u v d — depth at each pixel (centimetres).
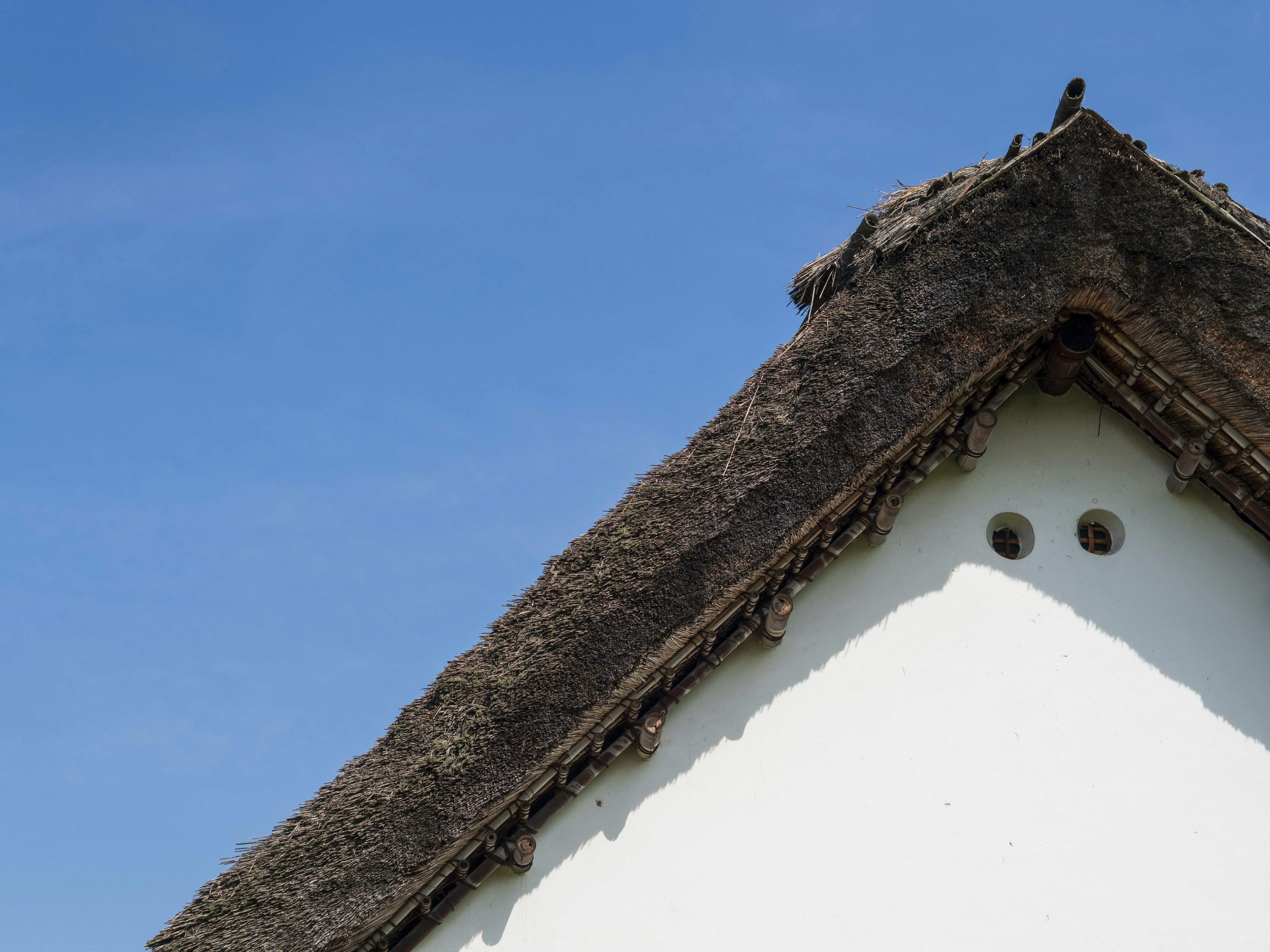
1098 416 949
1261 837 831
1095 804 834
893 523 894
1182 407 895
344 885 751
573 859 802
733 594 820
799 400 844
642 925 785
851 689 856
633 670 797
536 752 782
